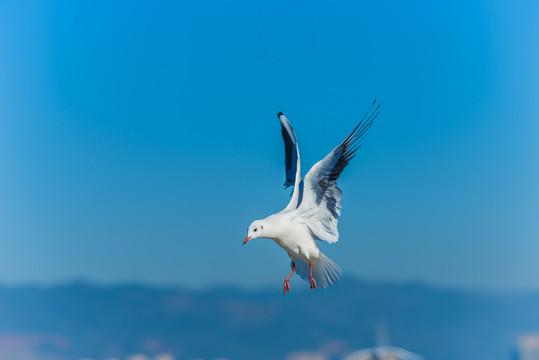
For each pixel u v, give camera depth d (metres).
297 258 11.23
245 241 10.22
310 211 10.63
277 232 10.41
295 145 11.44
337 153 10.62
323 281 11.05
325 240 10.64
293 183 11.38
